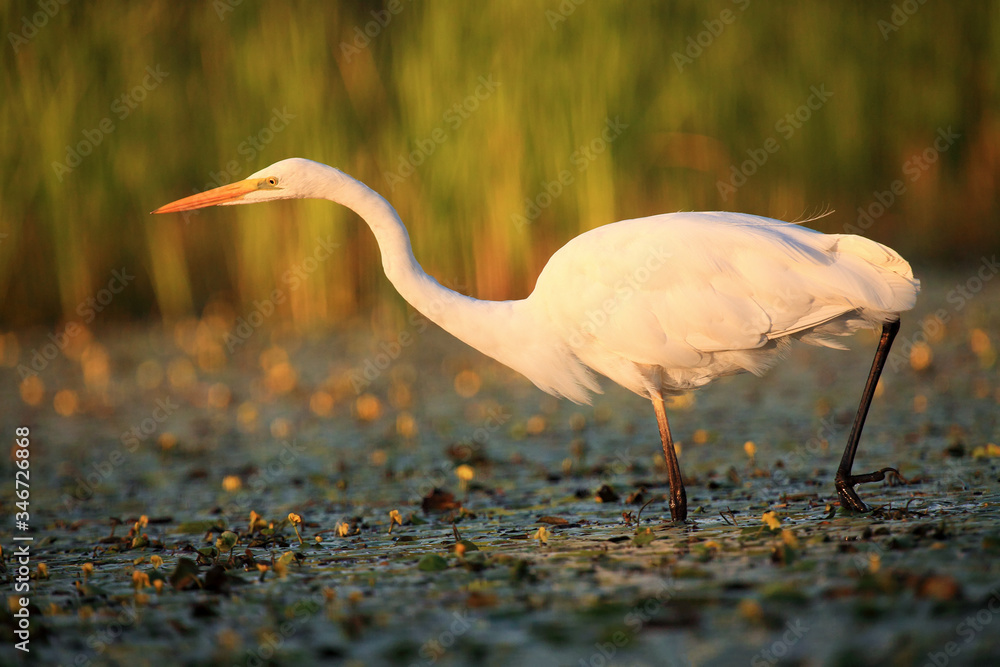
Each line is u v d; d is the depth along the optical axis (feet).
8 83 54.13
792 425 37.29
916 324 59.11
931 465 27.86
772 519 20.95
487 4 53.16
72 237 57.06
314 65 54.95
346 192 26.13
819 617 14.48
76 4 54.34
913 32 69.97
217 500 30.71
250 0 55.26
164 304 60.85
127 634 16.16
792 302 22.74
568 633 14.75
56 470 36.11
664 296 23.70
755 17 62.54
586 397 27.09
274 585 18.78
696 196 61.00
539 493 28.58
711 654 13.60
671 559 18.53
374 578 18.78
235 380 52.60
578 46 53.57
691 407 43.27
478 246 54.54
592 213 53.42
